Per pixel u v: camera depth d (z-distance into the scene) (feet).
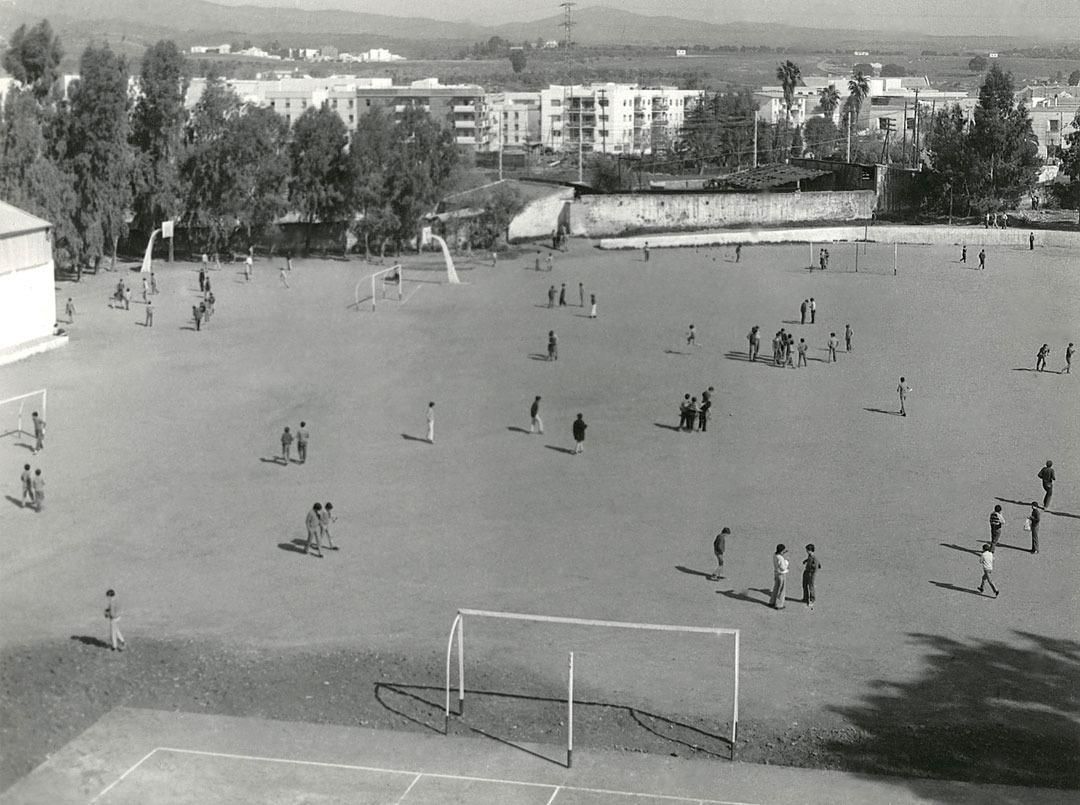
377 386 255.70
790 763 113.70
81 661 133.28
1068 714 122.62
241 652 136.15
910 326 319.06
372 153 421.18
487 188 491.31
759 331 310.65
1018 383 263.08
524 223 471.62
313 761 113.50
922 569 160.45
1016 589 154.10
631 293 364.17
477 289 368.89
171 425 225.35
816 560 149.89
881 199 527.81
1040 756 114.83
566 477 198.29
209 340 296.30
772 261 426.10
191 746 116.06
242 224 418.10
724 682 129.90
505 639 140.05
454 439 219.20
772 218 504.43
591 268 409.49
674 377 265.75
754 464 205.87
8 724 119.24
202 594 151.53
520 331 310.45
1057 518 180.86
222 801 105.91
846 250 451.53
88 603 148.56
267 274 389.39
